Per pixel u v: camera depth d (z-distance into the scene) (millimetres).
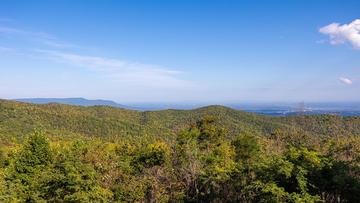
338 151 32688
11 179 26344
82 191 18500
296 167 16328
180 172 23547
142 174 24953
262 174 17109
